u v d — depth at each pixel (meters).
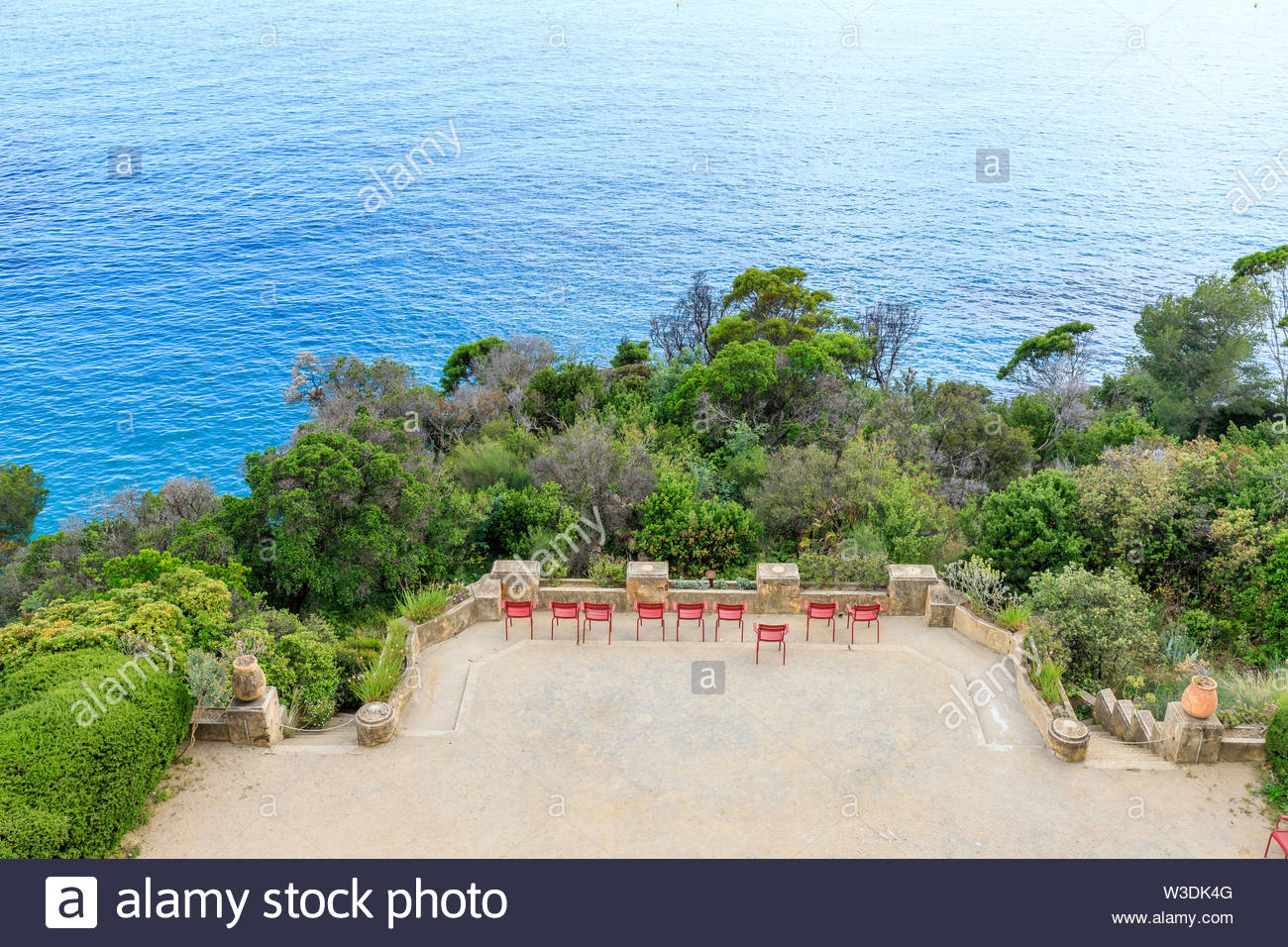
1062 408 54.22
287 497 25.25
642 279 163.50
